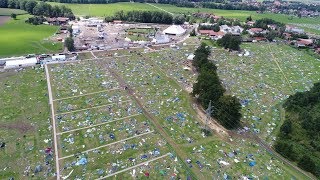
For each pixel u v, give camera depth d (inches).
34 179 2037.4
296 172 2316.7
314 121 2942.9
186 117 2992.1
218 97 3024.1
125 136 2591.0
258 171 2272.4
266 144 2674.7
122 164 2235.5
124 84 3639.3
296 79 4355.3
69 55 4512.8
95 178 2079.2
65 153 2321.6
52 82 3555.6
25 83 3494.1
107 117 2871.6
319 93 3481.8
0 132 2532.0
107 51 4862.2
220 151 2484.0
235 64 4751.5
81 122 2758.4
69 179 2057.1
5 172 2085.4
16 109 2918.3
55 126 2669.8
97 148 2404.0
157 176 2138.3
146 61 4512.8
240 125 2940.5
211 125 2888.8
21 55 4426.7
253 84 4018.2
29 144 2400.3
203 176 2170.3
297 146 2650.1
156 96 3395.7
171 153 2401.6
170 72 4146.2
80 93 3324.3
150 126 2775.6
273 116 3201.3
